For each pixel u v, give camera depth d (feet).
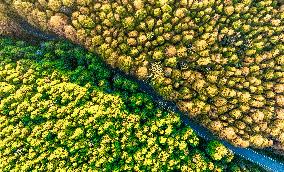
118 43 175.52
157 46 174.81
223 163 176.55
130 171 164.76
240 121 173.68
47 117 168.55
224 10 170.30
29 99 173.17
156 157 167.84
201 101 173.78
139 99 176.35
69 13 179.73
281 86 170.91
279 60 171.12
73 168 162.81
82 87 175.94
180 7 169.89
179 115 179.32
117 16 171.73
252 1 172.76
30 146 164.76
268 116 171.53
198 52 172.04
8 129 166.50
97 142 167.94
